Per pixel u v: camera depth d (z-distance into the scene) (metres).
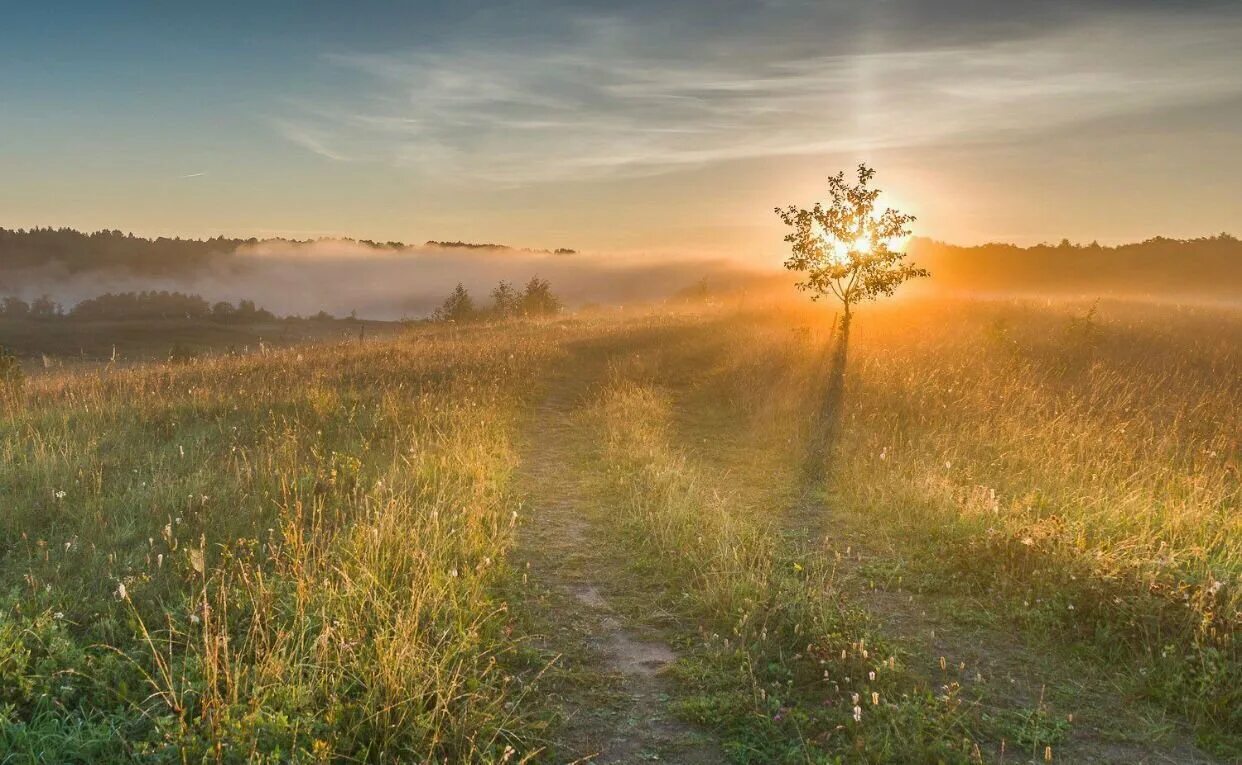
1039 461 10.29
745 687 5.08
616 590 6.74
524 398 16.23
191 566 6.29
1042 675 5.36
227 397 13.95
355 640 5.04
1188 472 9.82
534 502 9.32
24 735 4.07
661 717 4.79
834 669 5.16
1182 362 18.45
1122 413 13.10
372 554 6.47
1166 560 6.43
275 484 8.77
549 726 4.64
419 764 4.09
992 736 4.59
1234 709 4.82
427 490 8.80
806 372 17.39
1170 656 5.31
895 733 4.50
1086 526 7.73
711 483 10.07
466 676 4.91
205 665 4.54
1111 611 5.87
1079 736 4.65
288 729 4.17
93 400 13.91
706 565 7.05
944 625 6.11
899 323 26.44
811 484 10.09
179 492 8.34
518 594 6.52
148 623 5.53
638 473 10.30
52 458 9.32
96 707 4.48
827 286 20.94
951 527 7.90
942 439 11.55
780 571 6.96
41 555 6.68
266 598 5.61
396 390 15.08
